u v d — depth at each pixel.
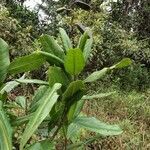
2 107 1.51
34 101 1.77
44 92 1.78
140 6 12.39
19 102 1.96
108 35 10.13
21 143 1.41
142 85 10.27
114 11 12.23
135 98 7.89
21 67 1.64
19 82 1.66
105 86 9.05
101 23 9.09
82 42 1.72
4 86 1.75
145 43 10.98
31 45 7.83
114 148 4.86
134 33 11.61
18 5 10.55
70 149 1.79
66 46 1.74
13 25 7.55
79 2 2.40
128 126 5.79
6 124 1.47
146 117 6.97
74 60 1.56
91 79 1.62
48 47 1.68
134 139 5.19
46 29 10.24
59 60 1.62
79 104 1.74
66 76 1.64
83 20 8.63
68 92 1.60
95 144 4.77
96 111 6.53
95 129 1.67
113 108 7.36
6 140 1.44
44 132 1.86
